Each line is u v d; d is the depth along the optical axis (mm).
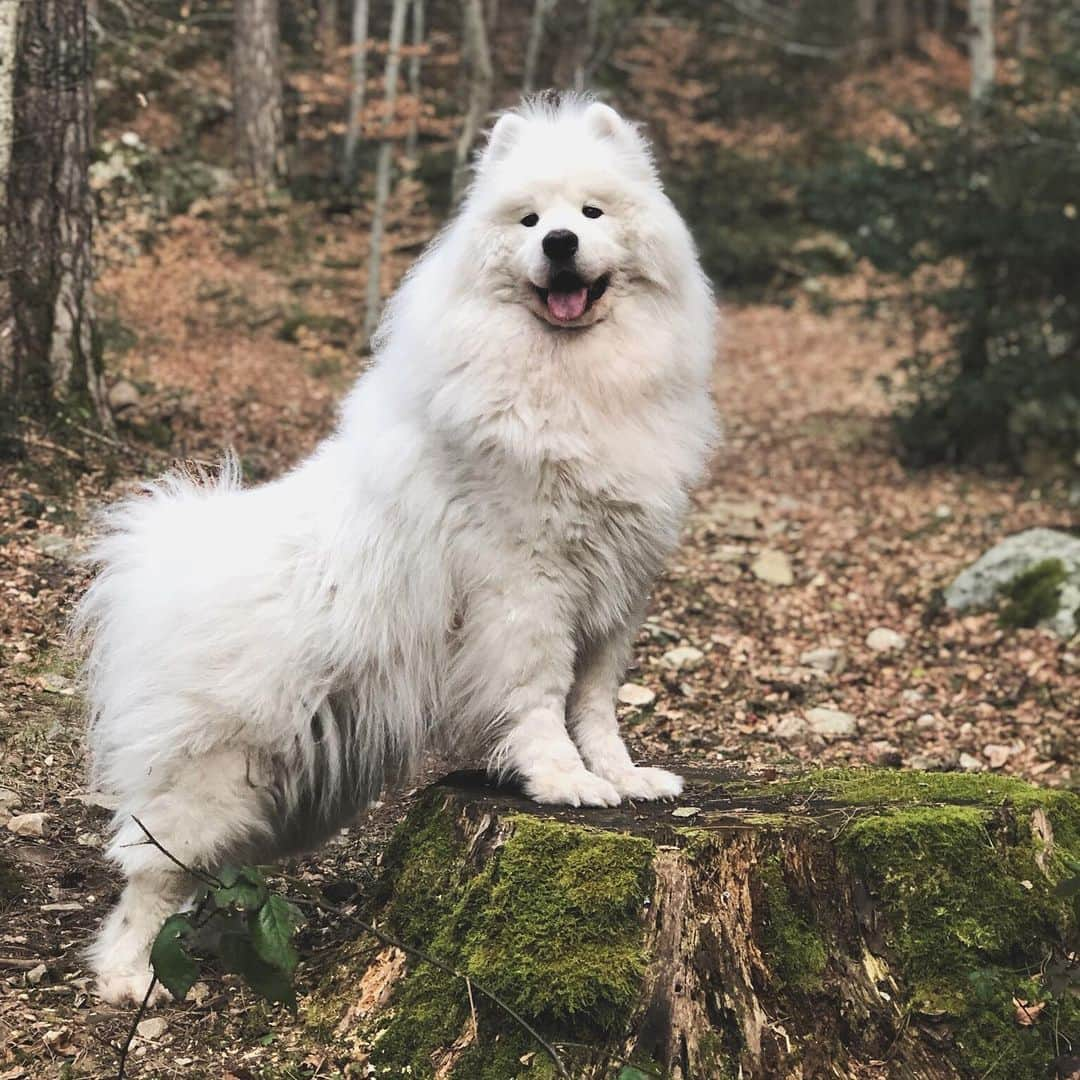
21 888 1680
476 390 1460
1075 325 4566
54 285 2998
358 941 1489
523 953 1334
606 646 1598
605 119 1611
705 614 3098
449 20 8844
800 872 1390
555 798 1483
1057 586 3158
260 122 6742
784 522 3947
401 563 1507
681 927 1328
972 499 4289
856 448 4984
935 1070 1341
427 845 1473
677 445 1543
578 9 7035
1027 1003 1399
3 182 2910
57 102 2965
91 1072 1333
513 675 1503
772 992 1336
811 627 3131
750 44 9320
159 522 1636
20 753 1991
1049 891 1463
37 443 2887
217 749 1512
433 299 1530
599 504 1479
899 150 4785
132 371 4082
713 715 2582
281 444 3688
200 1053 1382
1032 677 2869
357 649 1518
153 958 1221
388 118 5383
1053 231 4359
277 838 1632
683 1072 1284
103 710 1604
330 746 1556
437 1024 1354
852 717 2633
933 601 3314
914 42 11000
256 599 1517
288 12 8312
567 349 1486
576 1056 1300
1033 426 4613
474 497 1479
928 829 1425
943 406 4781
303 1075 1347
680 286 1567
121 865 1521
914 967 1386
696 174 8445
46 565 2488
